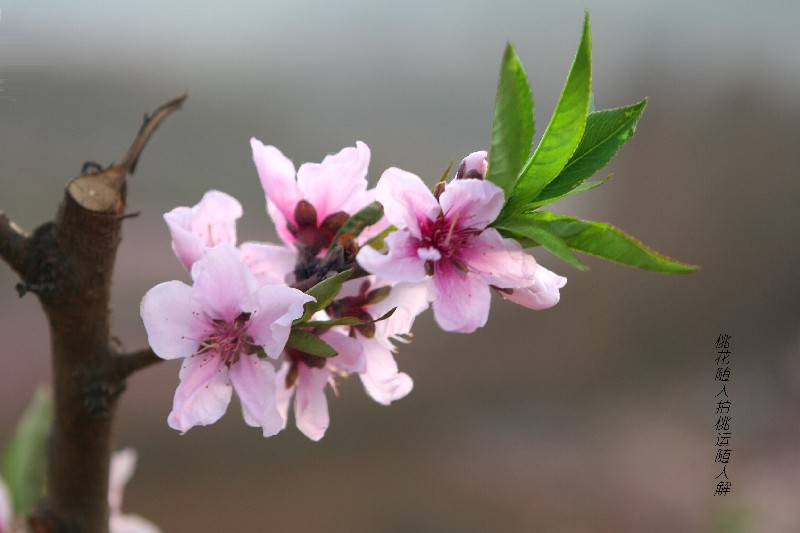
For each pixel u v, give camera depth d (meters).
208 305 0.50
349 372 0.52
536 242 0.49
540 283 0.51
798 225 2.66
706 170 2.70
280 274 0.53
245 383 0.50
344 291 0.52
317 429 0.52
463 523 1.93
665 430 2.14
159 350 0.50
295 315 0.49
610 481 1.99
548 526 1.92
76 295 0.52
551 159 0.49
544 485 2.03
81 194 0.51
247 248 0.53
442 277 0.50
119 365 0.53
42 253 0.51
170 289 0.50
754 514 1.19
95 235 0.51
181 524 1.87
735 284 2.63
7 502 0.56
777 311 2.65
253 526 1.89
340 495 1.99
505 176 0.49
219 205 0.54
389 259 0.49
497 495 2.02
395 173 0.50
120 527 0.61
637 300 2.58
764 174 2.69
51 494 0.54
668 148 2.71
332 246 0.52
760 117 2.70
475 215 0.50
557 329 2.55
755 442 1.77
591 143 0.51
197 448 2.02
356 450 2.13
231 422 2.07
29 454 0.57
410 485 2.05
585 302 2.57
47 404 0.58
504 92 0.48
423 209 0.50
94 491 0.54
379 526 1.94
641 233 2.70
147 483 1.94
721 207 2.69
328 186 0.54
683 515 1.80
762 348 2.55
